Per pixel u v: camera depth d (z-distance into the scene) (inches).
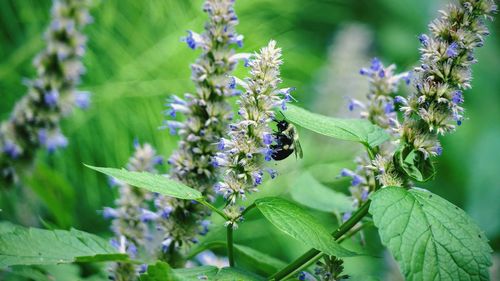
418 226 123.0
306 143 297.0
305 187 179.8
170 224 155.2
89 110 258.1
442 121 137.6
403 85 287.1
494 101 334.6
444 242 122.2
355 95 282.5
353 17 389.1
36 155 197.2
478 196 300.5
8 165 192.5
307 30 382.3
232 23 152.3
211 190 153.8
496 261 192.2
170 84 268.7
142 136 265.0
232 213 134.6
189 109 154.9
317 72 300.4
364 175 164.1
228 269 128.8
